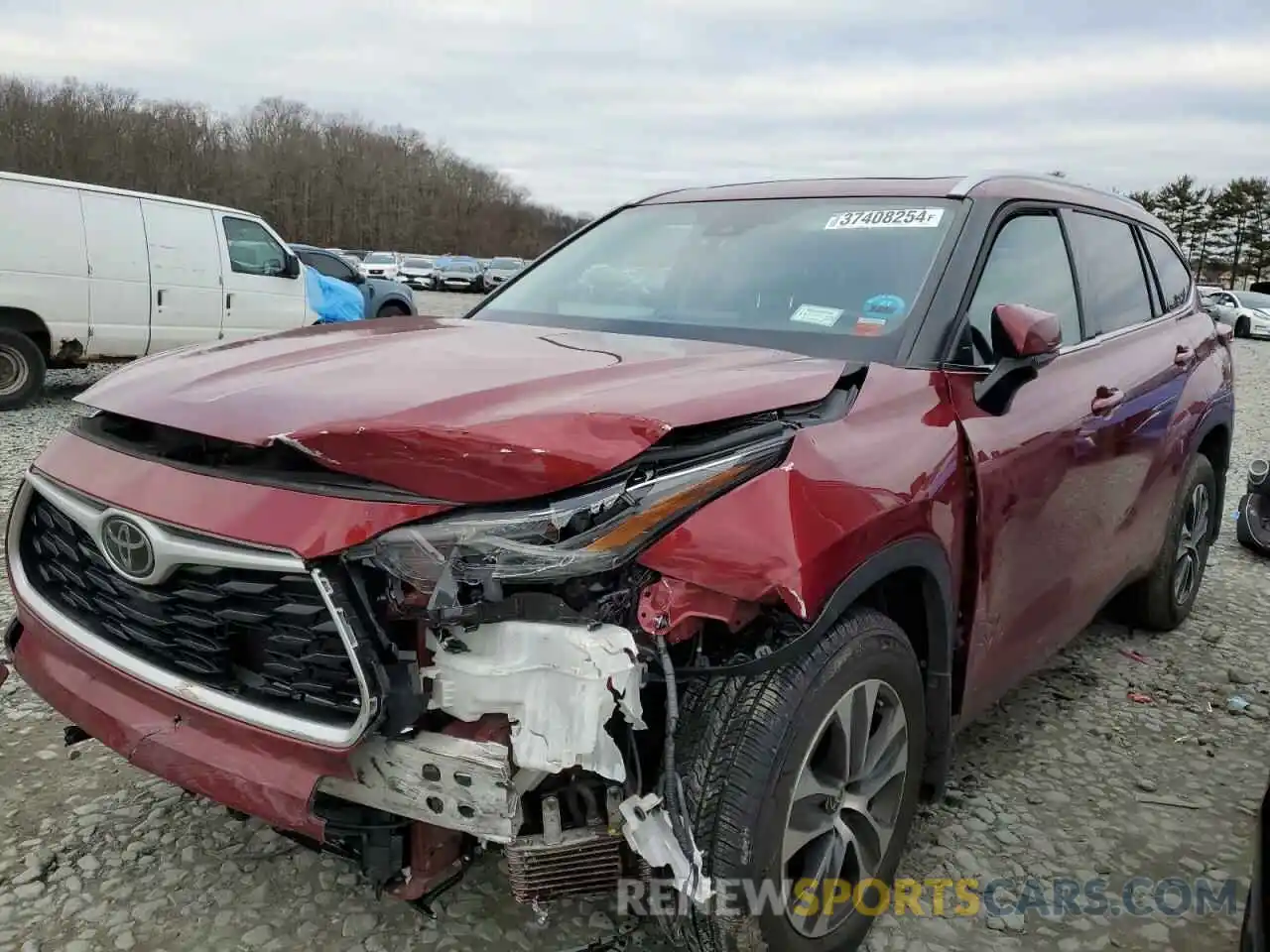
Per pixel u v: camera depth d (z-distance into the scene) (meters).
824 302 2.92
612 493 1.87
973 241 2.98
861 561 2.09
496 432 1.85
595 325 3.13
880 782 2.36
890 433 2.34
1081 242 3.63
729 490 1.96
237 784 1.94
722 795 1.96
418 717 1.87
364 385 2.13
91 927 2.43
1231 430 4.79
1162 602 4.51
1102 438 3.28
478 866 2.69
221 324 11.02
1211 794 3.31
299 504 1.89
